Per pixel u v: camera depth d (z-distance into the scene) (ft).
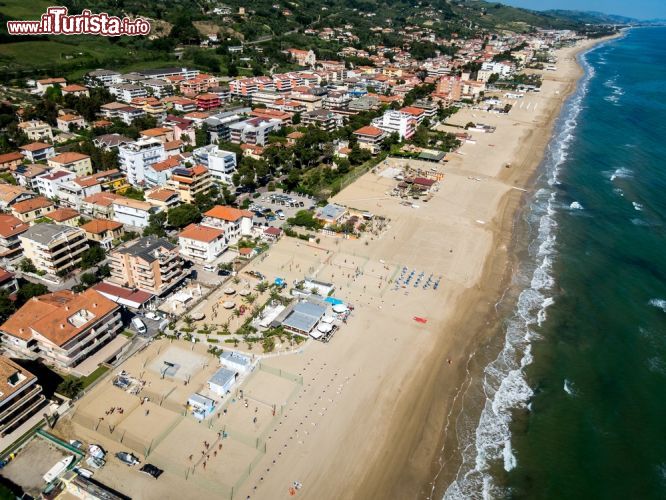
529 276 381.19
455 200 526.16
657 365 288.92
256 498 206.49
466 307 343.26
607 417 254.06
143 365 275.59
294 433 238.07
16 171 493.36
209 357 283.79
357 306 336.90
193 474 215.31
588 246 425.28
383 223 463.42
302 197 513.04
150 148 518.78
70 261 357.00
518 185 571.69
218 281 356.38
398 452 232.73
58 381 259.80
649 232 447.83
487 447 237.04
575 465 228.22
